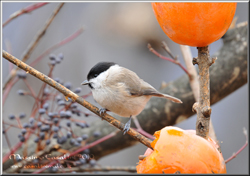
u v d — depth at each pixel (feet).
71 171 15.16
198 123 9.27
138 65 27.30
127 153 27.07
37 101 15.76
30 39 26.68
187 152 8.71
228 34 19.63
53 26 27.20
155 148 9.04
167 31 8.82
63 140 15.03
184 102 19.66
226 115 26.84
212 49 26.14
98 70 16.75
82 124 15.42
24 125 14.94
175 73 27.35
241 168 24.53
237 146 25.38
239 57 18.80
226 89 19.12
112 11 27.53
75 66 26.96
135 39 27.50
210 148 8.82
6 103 24.68
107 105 16.65
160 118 19.95
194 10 8.03
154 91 17.31
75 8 27.76
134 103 16.71
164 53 27.50
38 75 11.14
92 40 27.68
